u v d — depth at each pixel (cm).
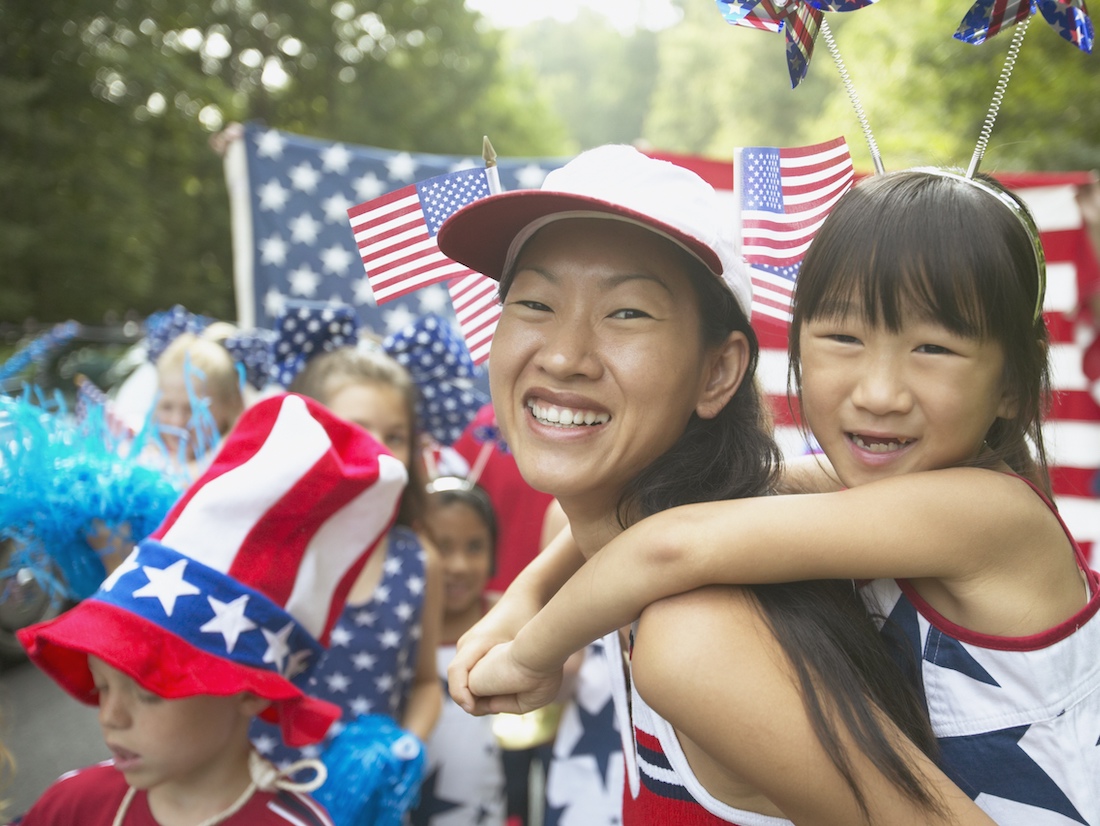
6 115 1098
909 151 779
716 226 109
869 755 88
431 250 138
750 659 90
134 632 134
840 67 113
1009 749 96
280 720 150
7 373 212
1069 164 734
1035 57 777
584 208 105
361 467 152
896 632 101
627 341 106
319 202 409
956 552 92
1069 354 346
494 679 114
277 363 264
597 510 117
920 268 94
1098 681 98
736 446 115
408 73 1862
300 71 1750
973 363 96
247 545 143
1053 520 98
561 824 233
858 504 93
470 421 272
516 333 111
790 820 98
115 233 1240
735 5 118
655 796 111
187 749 143
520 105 2477
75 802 158
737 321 115
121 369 720
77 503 161
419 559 228
